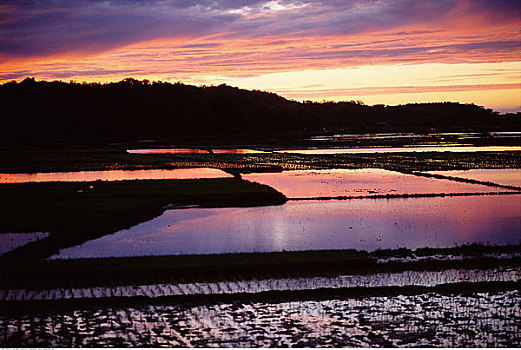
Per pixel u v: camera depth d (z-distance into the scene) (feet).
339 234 96.94
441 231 98.58
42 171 200.85
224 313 59.82
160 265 72.64
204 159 244.63
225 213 119.03
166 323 57.41
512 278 70.64
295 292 65.46
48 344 52.70
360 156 253.24
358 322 57.57
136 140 446.60
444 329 55.93
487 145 322.34
